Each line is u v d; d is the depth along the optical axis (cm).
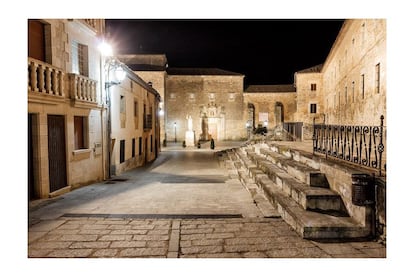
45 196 884
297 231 550
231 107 5191
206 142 4728
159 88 4616
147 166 1989
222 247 491
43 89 855
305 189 643
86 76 1175
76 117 1120
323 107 4197
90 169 1194
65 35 1016
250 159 1461
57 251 482
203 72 5234
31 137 861
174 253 470
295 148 1113
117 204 805
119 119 1561
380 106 1327
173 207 768
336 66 2708
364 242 500
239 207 767
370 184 518
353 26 1873
